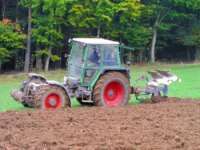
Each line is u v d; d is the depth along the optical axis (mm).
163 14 65812
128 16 59094
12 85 41469
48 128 20969
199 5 65938
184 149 17516
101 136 19312
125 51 62875
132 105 28078
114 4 57688
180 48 70062
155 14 65125
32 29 54281
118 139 18812
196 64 63812
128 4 57969
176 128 21000
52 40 55062
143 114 24484
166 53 69562
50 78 46500
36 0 53656
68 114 24312
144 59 65812
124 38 62188
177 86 39438
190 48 70250
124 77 28531
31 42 56531
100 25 59281
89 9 56281
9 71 56562
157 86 29703
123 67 28719
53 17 54281
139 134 19750
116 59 28656
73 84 27922
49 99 26656
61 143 18141
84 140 18594
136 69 55906
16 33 53250
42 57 58062
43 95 26500
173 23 68062
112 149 17297
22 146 17609
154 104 28203
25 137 19094
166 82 29672
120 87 28391
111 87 28219
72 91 27953
